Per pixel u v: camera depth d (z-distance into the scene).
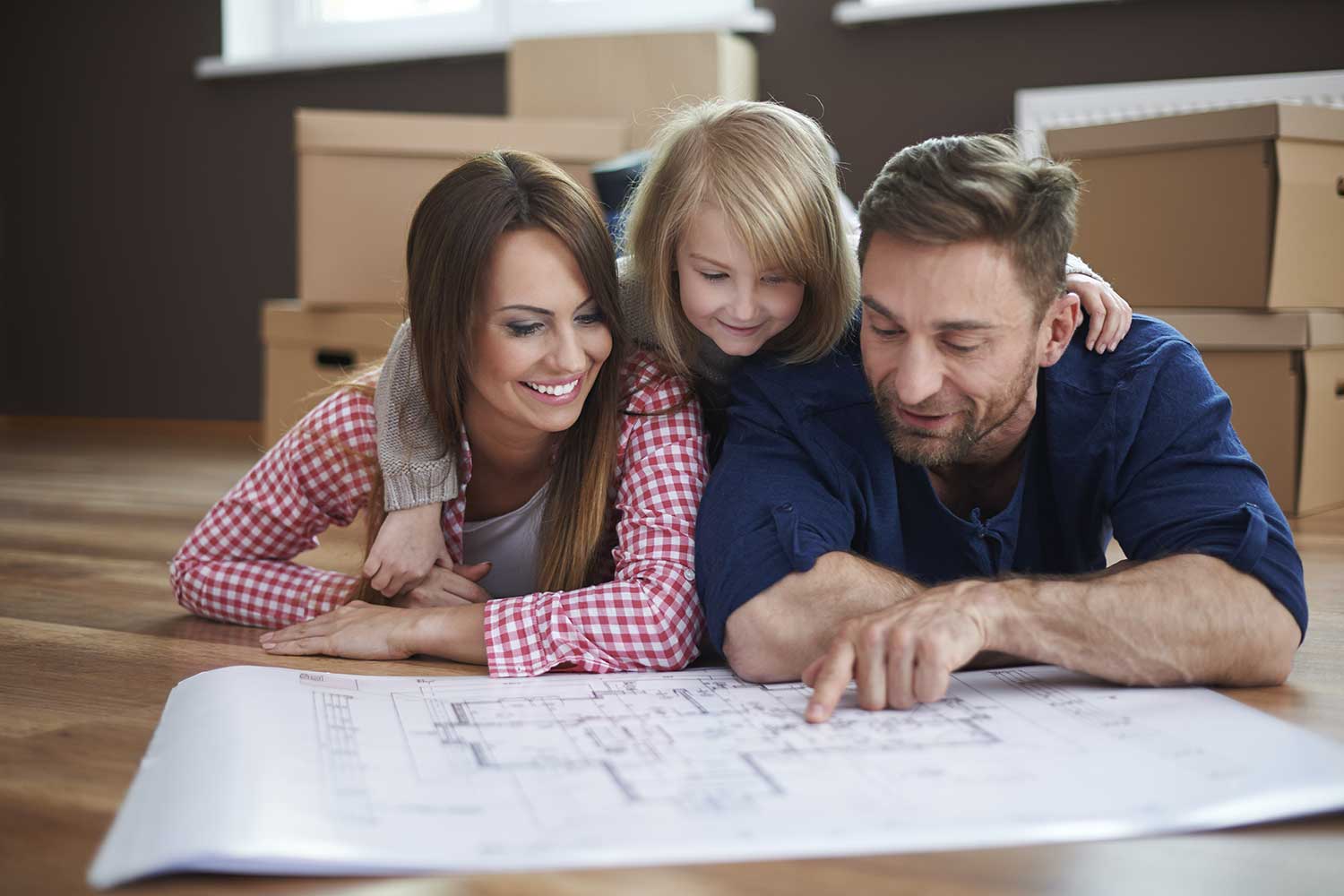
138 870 0.64
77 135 4.91
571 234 1.17
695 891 0.65
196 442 4.43
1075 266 1.32
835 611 1.03
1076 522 1.19
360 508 1.44
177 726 0.87
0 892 0.65
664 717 0.94
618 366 1.26
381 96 4.34
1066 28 3.32
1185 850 0.70
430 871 0.65
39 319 5.07
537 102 3.36
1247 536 0.99
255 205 4.63
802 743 0.86
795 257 1.21
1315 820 0.75
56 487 3.05
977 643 0.95
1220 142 2.28
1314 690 1.05
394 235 3.00
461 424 1.30
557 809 0.72
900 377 1.04
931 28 3.49
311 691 0.98
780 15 3.69
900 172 1.04
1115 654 0.97
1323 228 2.34
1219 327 2.31
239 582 1.40
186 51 4.67
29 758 0.89
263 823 0.67
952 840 0.68
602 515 1.28
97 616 1.47
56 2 4.88
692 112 1.31
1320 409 2.32
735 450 1.17
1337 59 3.02
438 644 1.18
